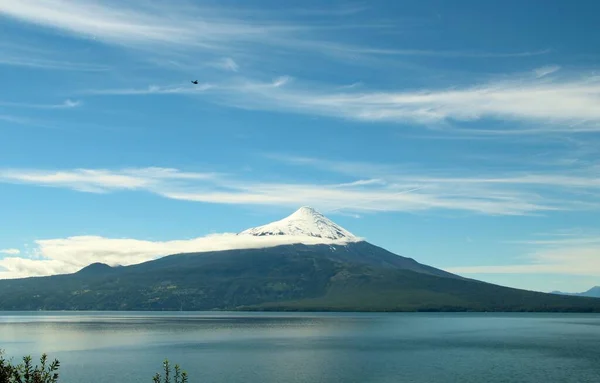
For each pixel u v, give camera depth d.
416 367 133.25
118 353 166.12
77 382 109.50
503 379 114.94
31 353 165.25
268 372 124.06
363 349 181.12
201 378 115.62
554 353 168.00
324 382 111.12
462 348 186.12
